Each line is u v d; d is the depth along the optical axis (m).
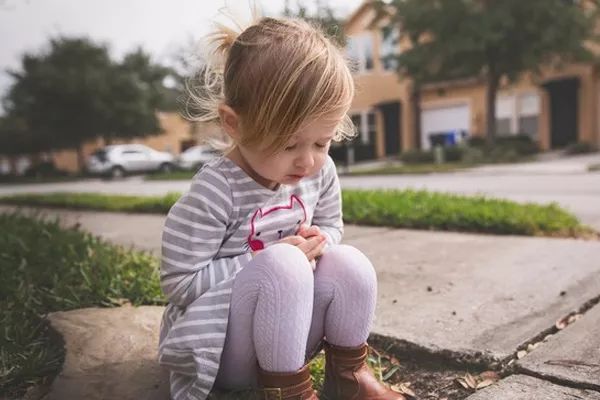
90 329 1.91
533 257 2.81
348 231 3.96
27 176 25.00
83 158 27.98
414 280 2.47
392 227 4.07
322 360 1.66
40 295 2.28
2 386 1.60
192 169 20.86
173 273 1.32
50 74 24.12
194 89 1.54
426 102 21.11
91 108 24.53
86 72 24.52
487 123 16.67
